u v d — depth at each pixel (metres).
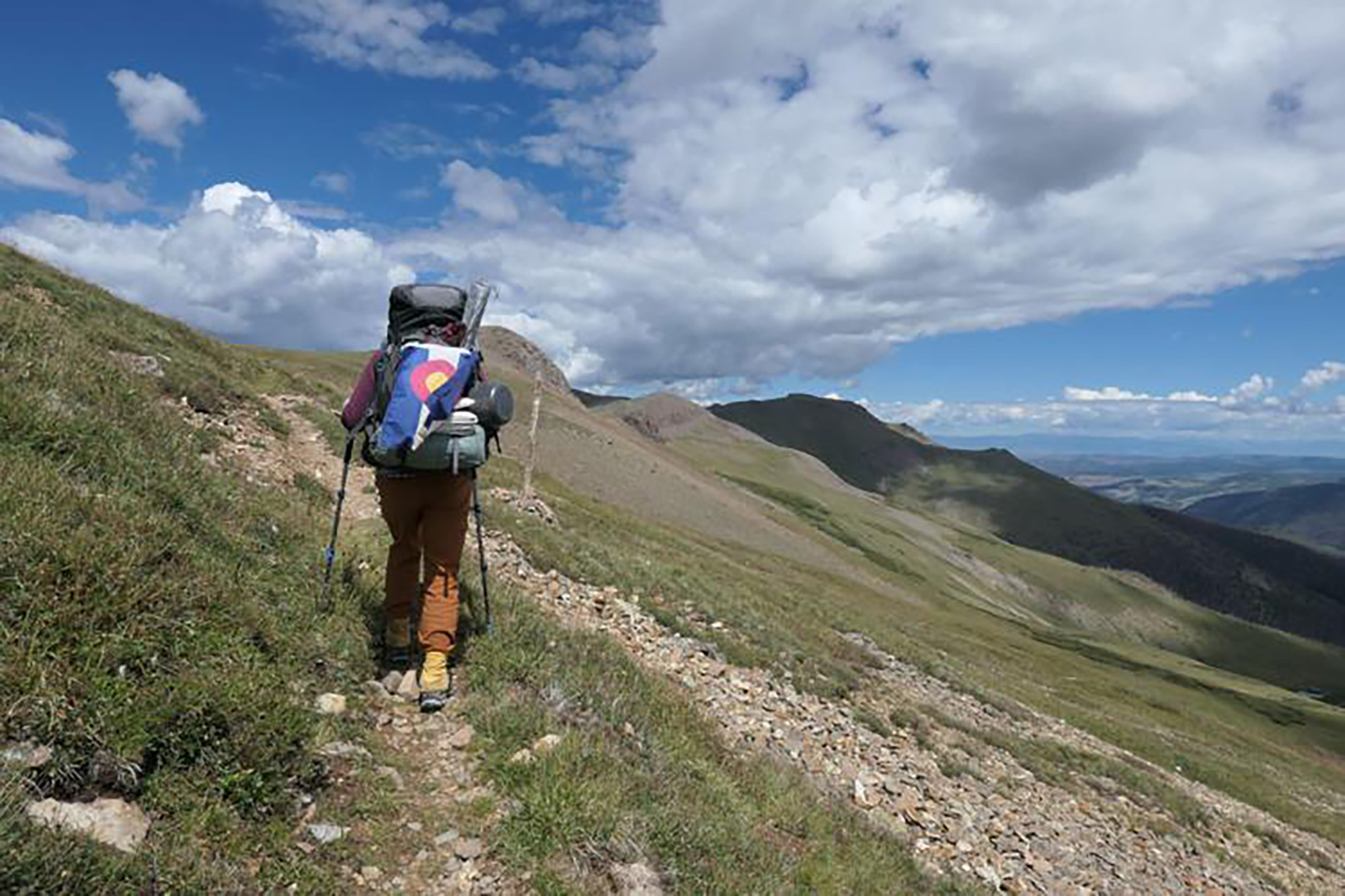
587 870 4.45
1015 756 18.92
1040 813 15.16
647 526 51.25
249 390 17.84
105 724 3.93
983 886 9.93
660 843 4.94
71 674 4.04
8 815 3.27
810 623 27.78
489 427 6.06
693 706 9.66
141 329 16.97
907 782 12.98
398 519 6.16
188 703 4.31
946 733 18.06
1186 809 22.06
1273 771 56.03
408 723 5.74
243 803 4.17
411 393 5.57
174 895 3.43
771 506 162.38
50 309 14.47
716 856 5.27
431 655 5.95
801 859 6.68
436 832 4.62
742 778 7.94
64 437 6.60
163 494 6.71
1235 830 23.39
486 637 7.11
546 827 4.63
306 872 3.97
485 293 6.33
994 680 39.19
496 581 10.39
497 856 4.46
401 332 6.00
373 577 7.97
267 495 9.59
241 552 6.71
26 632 4.15
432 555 6.05
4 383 6.97
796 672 16.36
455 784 5.11
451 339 6.04
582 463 99.06
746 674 14.41
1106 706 55.47
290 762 4.56
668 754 6.61
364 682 6.07
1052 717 34.47
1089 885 12.28
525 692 6.32
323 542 8.46
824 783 10.95
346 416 6.15
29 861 3.12
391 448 5.51
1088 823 16.11
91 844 3.39
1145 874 14.16
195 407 13.95
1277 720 114.88
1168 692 110.38
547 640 7.86
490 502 17.55
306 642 5.96
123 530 5.35
